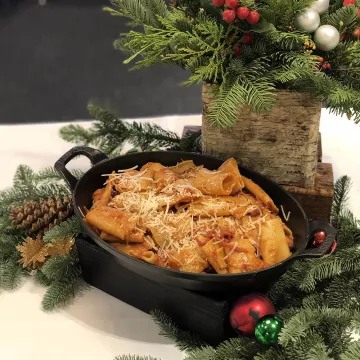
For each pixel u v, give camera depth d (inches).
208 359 19.3
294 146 24.0
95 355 21.1
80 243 22.8
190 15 23.8
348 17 22.0
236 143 24.4
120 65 62.4
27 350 21.2
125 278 22.3
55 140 34.8
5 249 25.2
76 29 69.2
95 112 31.4
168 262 20.6
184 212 21.9
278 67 22.1
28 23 70.6
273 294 22.1
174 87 58.5
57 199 25.3
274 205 22.9
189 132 30.2
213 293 20.4
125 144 33.8
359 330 19.7
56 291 23.1
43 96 56.4
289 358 18.8
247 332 20.0
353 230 24.5
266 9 21.4
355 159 32.3
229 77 21.9
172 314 21.7
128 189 23.2
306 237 20.9
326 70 22.7
